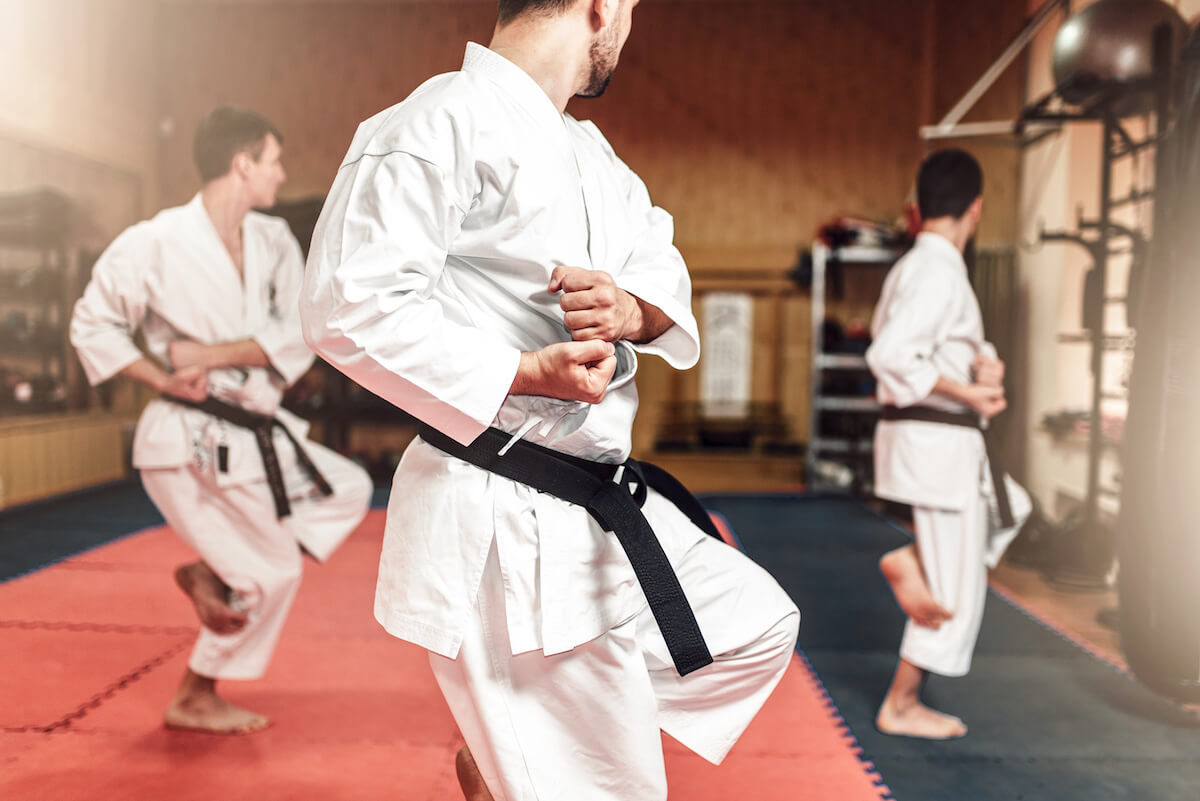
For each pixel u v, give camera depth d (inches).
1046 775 85.2
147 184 281.9
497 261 44.2
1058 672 115.3
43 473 231.9
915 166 277.4
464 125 41.9
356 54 285.3
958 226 94.9
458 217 42.0
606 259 47.3
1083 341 168.6
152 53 284.8
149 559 166.7
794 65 280.2
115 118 263.7
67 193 247.4
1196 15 139.6
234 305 88.4
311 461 92.5
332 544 95.0
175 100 288.7
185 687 91.4
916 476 89.8
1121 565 69.2
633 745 45.8
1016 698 105.9
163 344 88.7
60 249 243.1
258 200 90.3
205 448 86.4
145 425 87.4
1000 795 80.8
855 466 261.6
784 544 195.6
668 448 275.1
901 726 94.0
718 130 281.9
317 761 84.1
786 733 93.6
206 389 86.9
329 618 131.1
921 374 88.3
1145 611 66.9
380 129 42.9
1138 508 67.1
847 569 173.5
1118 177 178.7
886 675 113.0
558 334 45.5
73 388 254.7
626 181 53.8
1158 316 65.4
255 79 286.8
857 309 279.6
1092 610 145.6
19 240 232.4
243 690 102.3
